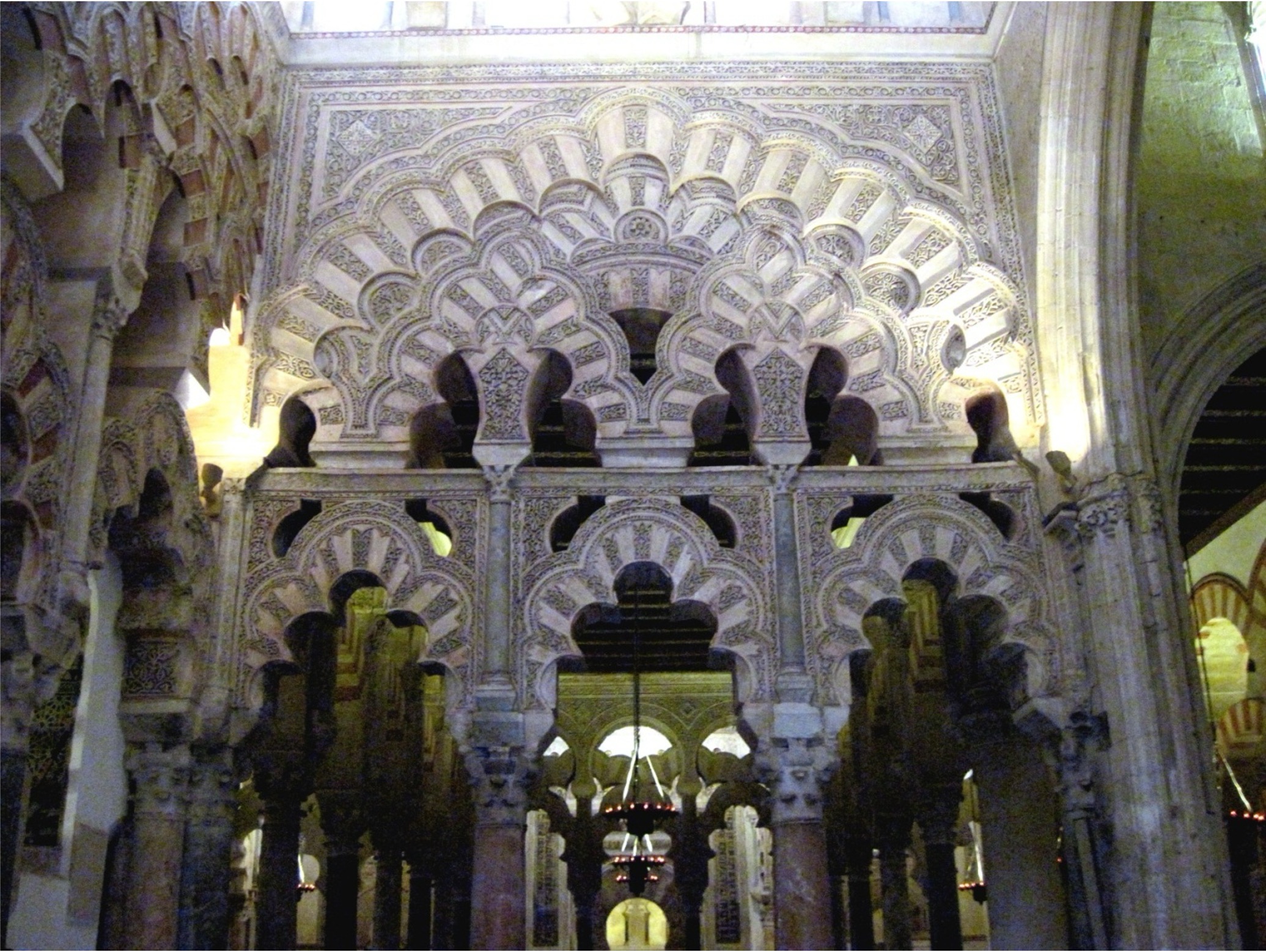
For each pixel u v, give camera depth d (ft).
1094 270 33.37
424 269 35.32
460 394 36.47
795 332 34.94
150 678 30.68
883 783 47.62
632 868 48.78
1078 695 31.45
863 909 49.80
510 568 32.68
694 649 53.78
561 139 36.42
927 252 35.53
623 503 33.35
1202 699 30.89
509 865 30.53
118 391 28.07
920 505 33.32
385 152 36.29
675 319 34.88
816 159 36.32
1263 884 43.24
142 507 29.53
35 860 26.50
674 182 36.09
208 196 29.78
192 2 28.63
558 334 34.86
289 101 36.73
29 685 22.06
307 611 32.40
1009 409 34.17
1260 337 36.09
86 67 22.85
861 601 32.58
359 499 33.27
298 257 35.09
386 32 37.27
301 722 37.99
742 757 57.21
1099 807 30.86
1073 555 32.45
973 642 36.60
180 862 30.40
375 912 45.85
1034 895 34.78
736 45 37.32
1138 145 33.78
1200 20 38.17
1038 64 34.37
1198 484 48.37
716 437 35.91
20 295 21.93
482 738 31.24
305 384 34.09
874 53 37.47
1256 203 36.58
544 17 37.88
